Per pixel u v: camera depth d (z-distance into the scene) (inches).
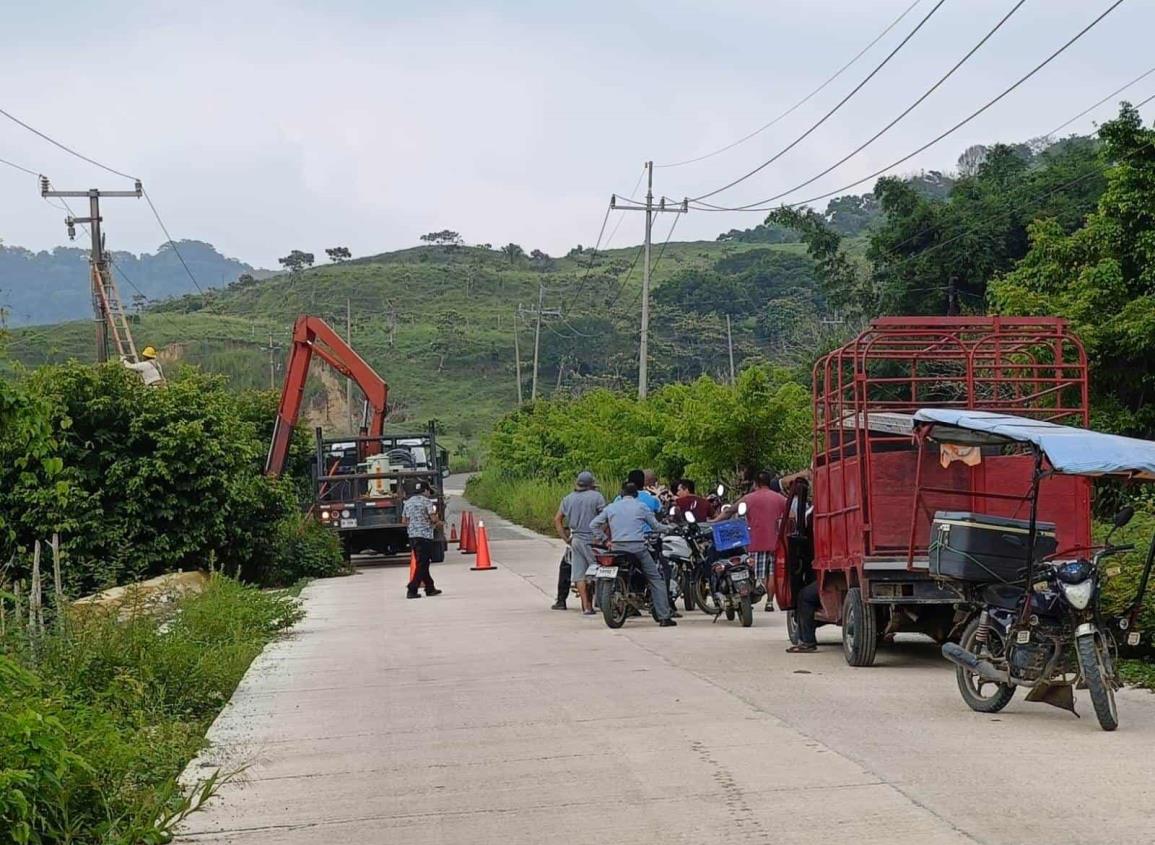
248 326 4387.3
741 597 650.2
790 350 2261.3
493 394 4131.4
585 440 1718.8
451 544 1467.8
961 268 1432.1
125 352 1777.8
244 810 302.5
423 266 5920.3
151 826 274.4
